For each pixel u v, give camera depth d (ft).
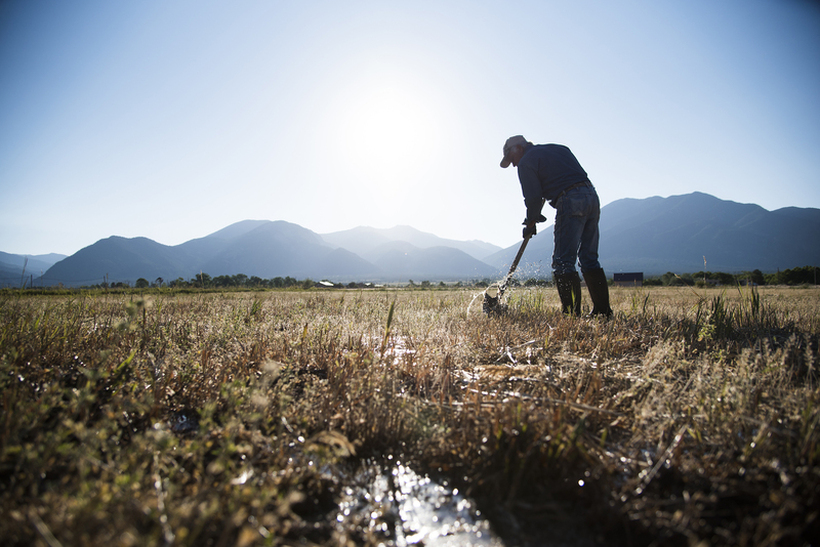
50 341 9.23
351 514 4.32
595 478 4.66
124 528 3.25
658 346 9.37
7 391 5.82
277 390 6.98
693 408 6.16
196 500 3.72
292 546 3.72
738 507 4.27
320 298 25.27
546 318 14.19
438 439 5.57
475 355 9.66
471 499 4.65
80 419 5.65
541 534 4.11
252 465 4.76
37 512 3.53
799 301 20.81
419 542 3.96
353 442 5.44
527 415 5.56
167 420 6.25
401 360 9.00
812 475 4.27
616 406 6.49
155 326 11.47
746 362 7.36
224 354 9.02
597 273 15.26
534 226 15.84
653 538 4.01
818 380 7.48
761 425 5.15
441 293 29.76
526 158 15.52
